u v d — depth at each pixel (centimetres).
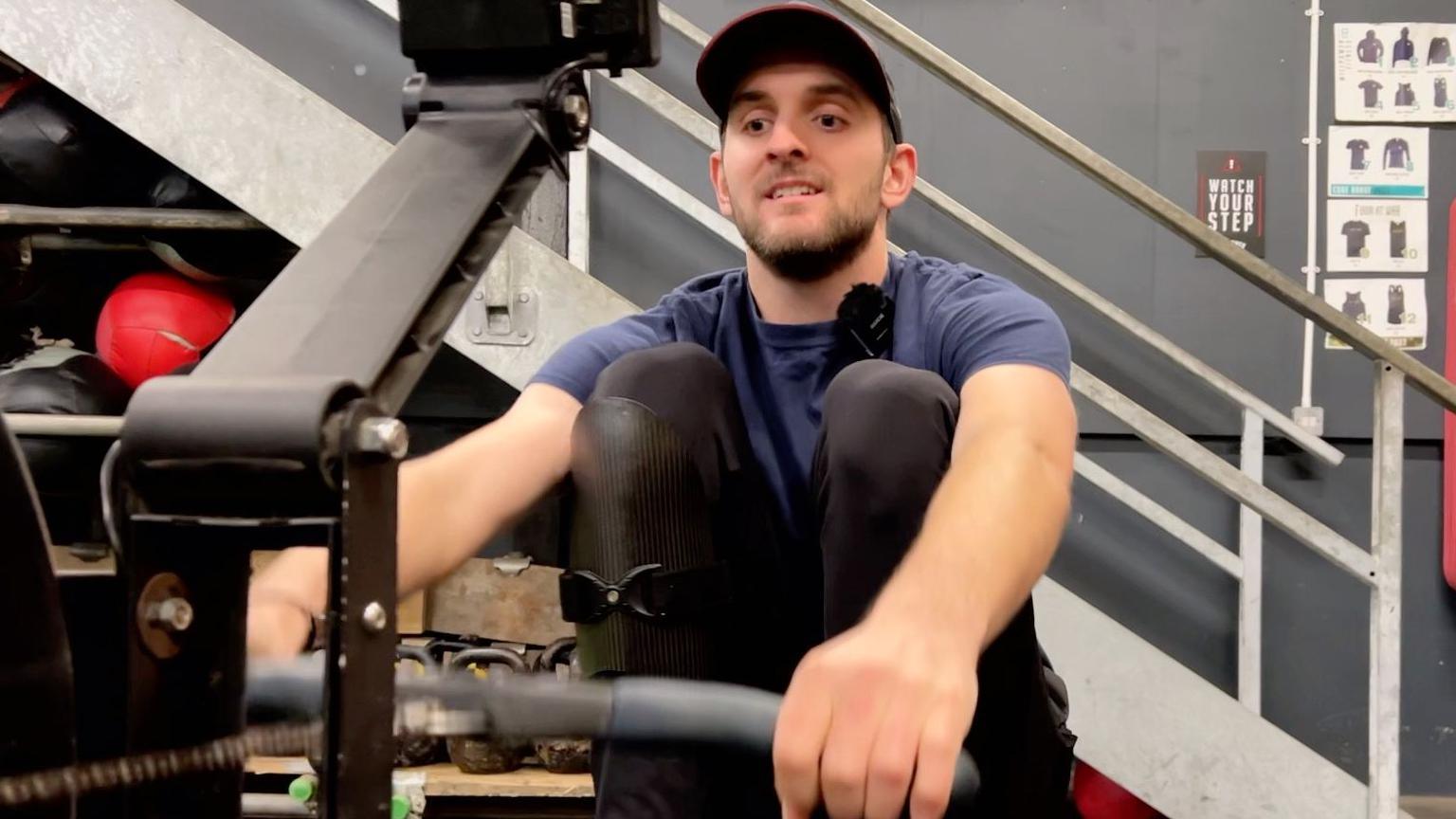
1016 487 67
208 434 33
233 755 36
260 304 41
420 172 48
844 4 136
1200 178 200
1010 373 88
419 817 145
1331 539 147
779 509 101
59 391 161
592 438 83
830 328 104
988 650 81
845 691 44
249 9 200
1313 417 197
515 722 44
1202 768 152
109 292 203
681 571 82
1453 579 198
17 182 167
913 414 83
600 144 177
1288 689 201
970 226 170
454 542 87
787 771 43
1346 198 200
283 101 150
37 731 30
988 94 137
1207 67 200
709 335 110
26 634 30
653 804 76
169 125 150
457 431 203
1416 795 201
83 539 174
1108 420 200
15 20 149
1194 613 200
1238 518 199
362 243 44
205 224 162
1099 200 199
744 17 100
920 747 43
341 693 33
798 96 100
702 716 46
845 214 101
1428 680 202
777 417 105
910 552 59
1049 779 86
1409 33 199
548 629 187
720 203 117
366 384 36
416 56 54
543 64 53
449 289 44
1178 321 200
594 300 148
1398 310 200
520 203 49
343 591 33
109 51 150
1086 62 199
